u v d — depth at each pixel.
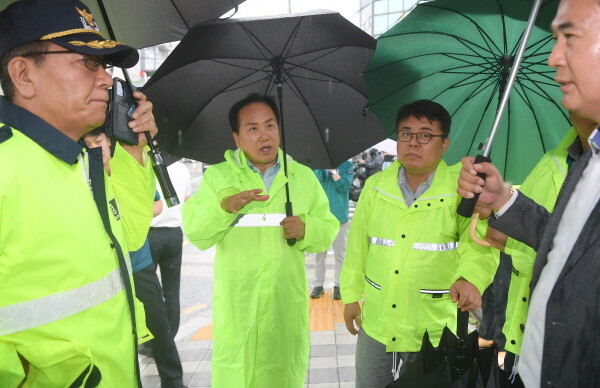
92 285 1.38
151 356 4.10
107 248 1.45
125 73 1.70
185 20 2.30
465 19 2.26
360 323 2.55
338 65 2.83
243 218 2.57
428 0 2.26
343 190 5.28
